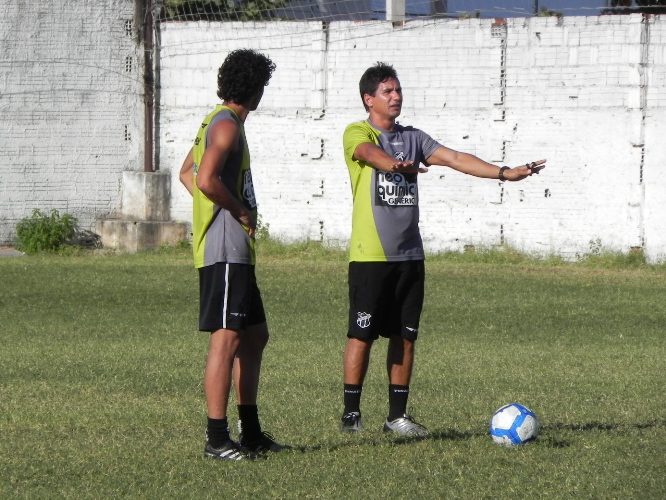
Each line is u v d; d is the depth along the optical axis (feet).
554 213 258.98
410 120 266.98
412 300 86.12
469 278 223.30
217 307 75.05
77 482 70.18
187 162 79.92
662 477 72.02
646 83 252.01
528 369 127.75
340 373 122.93
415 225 86.38
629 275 234.17
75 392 107.76
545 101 257.96
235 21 277.23
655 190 253.03
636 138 252.83
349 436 85.66
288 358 134.51
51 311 177.27
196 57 279.28
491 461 76.13
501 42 259.39
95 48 282.36
